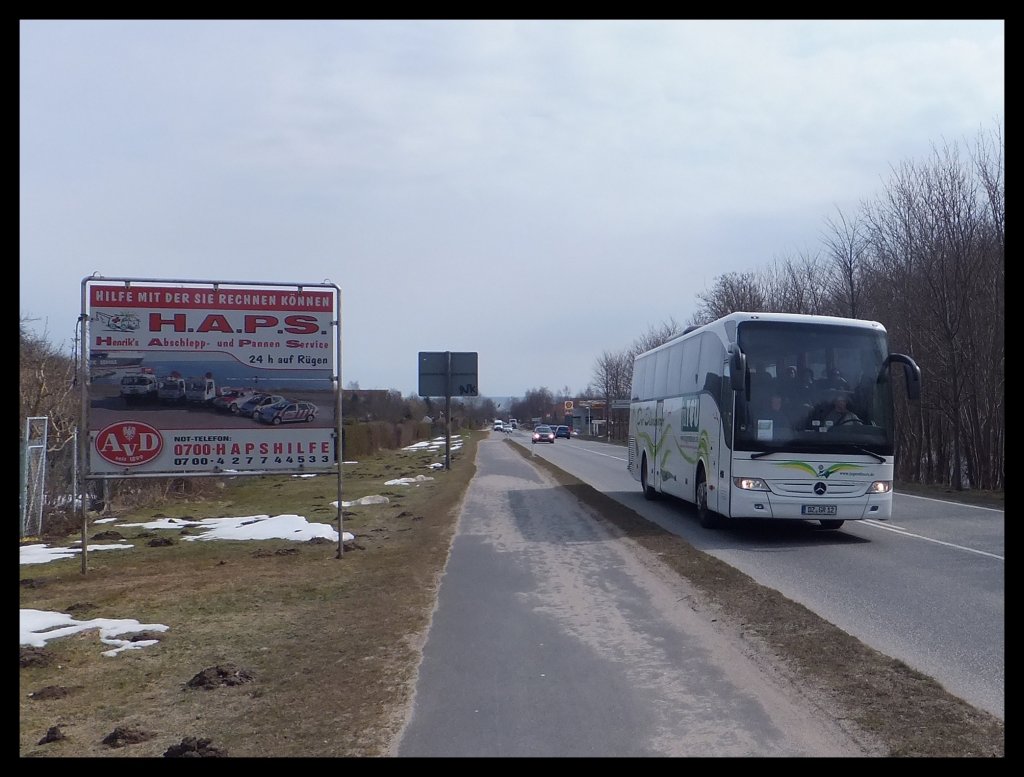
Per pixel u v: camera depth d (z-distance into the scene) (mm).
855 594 9367
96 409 11328
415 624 8094
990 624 7980
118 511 18844
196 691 6215
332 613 8648
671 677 6324
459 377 31781
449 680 6348
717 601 8797
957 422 23484
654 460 19734
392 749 5035
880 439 13133
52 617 8492
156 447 11438
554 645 7293
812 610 8539
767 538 13844
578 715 5570
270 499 21594
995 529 14711
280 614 8648
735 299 42156
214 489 23859
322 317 11930
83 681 6547
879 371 13359
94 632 7914
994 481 24156
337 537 13984
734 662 6645
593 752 4949
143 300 11438
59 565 11977
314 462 11906
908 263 26344
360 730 5355
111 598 9547
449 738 5203
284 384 11805
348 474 30406
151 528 15883
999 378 23719
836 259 31047
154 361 11461
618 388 89312
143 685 6430
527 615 8438
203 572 11141
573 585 9914
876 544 13102
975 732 5082
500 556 12062
